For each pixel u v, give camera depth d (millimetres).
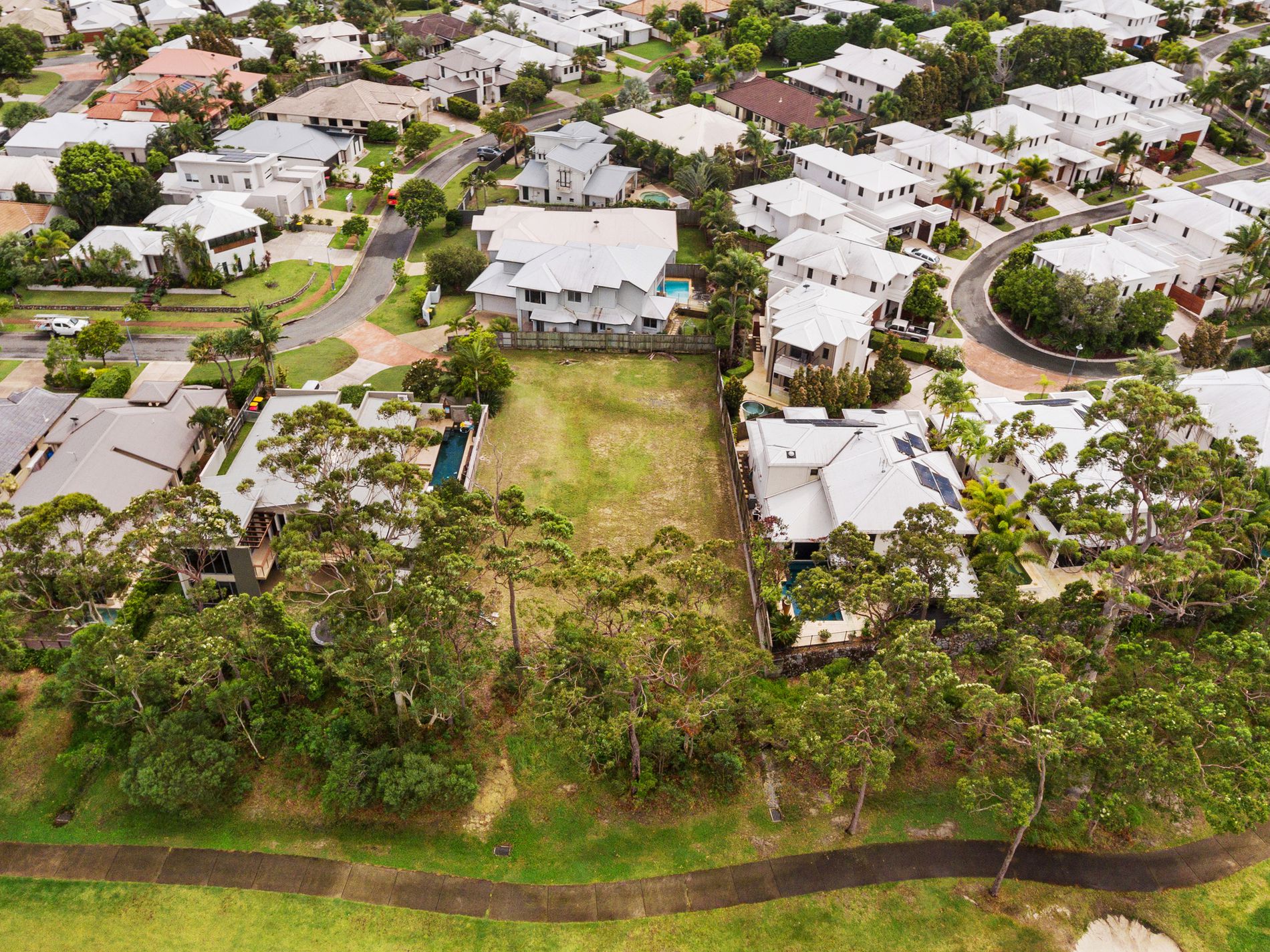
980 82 161000
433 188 128375
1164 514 62938
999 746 55438
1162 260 115500
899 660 52312
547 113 171125
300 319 110312
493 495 81250
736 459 84875
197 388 90312
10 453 79875
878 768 50250
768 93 164500
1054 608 60812
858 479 74750
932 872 53562
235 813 56031
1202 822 56969
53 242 114438
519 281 105125
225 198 122500
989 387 99688
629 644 52094
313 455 65500
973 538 73312
